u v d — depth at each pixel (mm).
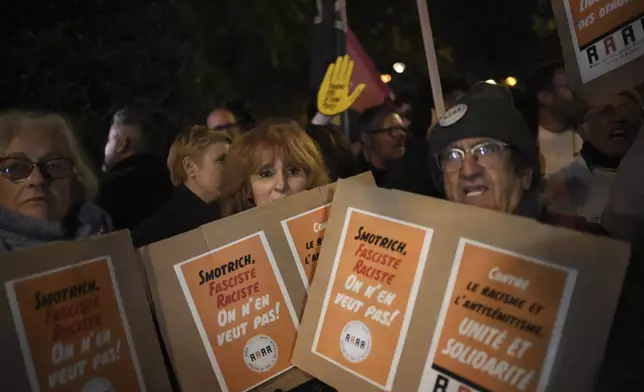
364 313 660
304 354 699
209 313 672
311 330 700
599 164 869
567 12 696
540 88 984
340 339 673
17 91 1799
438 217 624
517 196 740
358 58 1536
